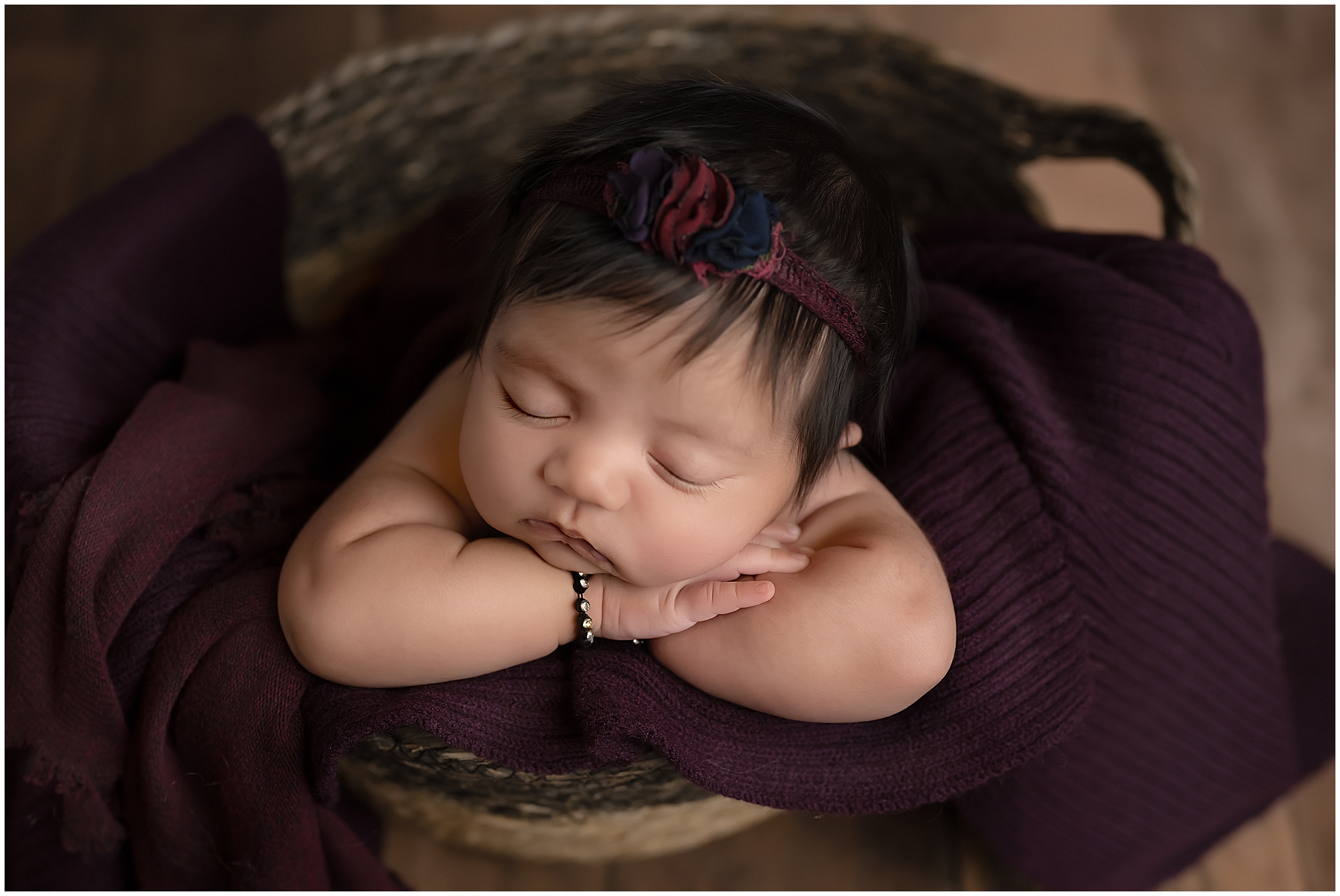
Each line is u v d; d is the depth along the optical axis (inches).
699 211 22.8
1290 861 48.7
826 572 29.4
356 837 36.3
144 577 30.9
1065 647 31.4
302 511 35.7
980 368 35.3
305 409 39.8
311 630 28.7
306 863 32.9
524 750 29.0
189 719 30.5
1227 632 37.4
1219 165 68.9
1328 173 69.1
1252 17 76.5
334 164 50.1
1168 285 37.2
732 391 24.3
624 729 27.5
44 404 34.3
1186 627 36.5
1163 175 41.5
